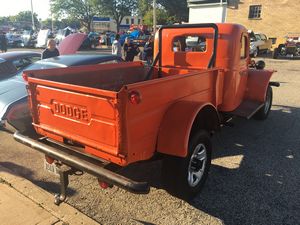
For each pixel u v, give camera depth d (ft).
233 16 96.02
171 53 17.53
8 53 25.58
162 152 10.61
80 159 10.04
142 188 8.90
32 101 11.66
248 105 18.85
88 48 93.45
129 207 11.64
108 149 9.46
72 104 10.12
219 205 11.76
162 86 10.08
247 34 17.62
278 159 15.76
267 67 53.01
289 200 12.10
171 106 10.84
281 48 67.67
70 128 10.51
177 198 12.19
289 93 31.58
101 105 9.21
